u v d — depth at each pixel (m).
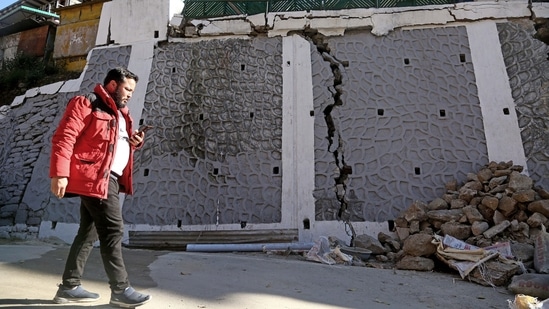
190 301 2.99
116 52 8.59
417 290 3.97
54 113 8.27
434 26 7.95
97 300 2.79
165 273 3.92
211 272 4.08
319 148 7.23
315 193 6.92
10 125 8.66
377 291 3.83
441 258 5.01
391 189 6.85
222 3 8.70
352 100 7.53
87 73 8.50
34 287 3.11
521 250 4.88
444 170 6.88
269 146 7.36
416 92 7.49
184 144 7.50
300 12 8.23
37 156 7.92
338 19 8.11
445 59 7.68
